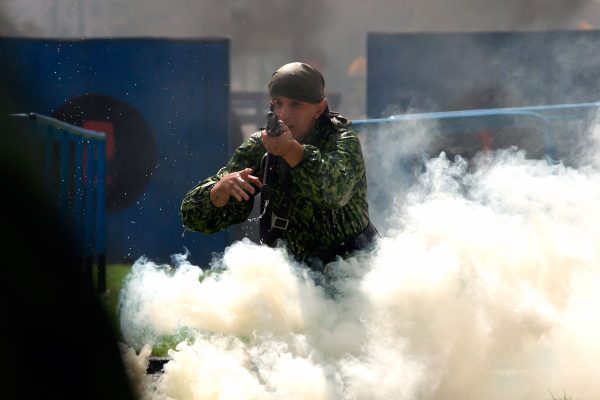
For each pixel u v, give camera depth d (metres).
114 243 22.06
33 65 23.05
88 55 23.06
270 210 7.43
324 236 7.45
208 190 7.52
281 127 6.93
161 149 22.80
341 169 7.15
